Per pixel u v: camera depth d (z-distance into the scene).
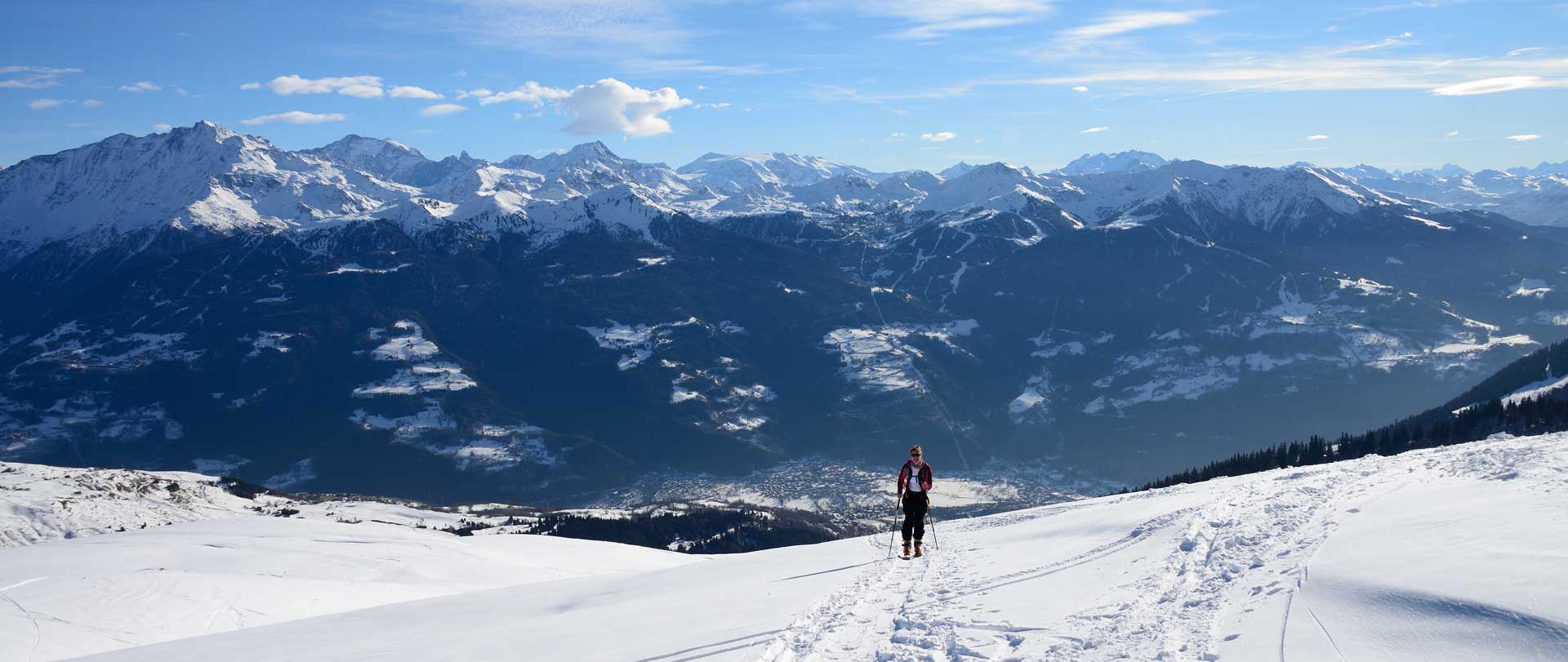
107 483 148.00
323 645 21.95
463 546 70.81
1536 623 9.92
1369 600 12.09
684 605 20.19
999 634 13.68
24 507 126.56
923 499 24.00
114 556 61.25
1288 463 101.00
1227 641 11.67
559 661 15.60
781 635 15.22
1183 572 16.03
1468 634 10.23
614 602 23.42
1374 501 19.70
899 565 22.42
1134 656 11.55
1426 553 13.73
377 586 54.28
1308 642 11.02
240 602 46.44
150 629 41.44
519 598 27.52
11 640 38.62
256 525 79.62
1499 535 13.92
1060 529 24.89
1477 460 24.05
